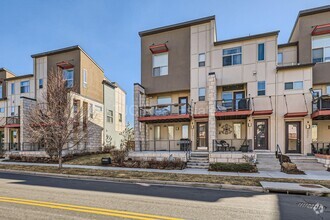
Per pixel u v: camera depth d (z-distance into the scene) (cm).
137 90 1661
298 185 787
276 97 1438
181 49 1692
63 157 1672
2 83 2506
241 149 1379
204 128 1612
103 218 466
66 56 2105
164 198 647
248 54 1517
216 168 1135
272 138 1422
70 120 1343
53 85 1462
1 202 593
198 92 1619
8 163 1568
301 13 1470
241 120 1555
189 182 859
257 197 670
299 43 1476
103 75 2486
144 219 463
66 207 545
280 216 494
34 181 942
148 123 1775
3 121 2408
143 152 1431
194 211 522
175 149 1681
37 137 1460
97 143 2230
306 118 1372
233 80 1538
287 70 1434
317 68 1430
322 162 1166
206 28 1630
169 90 1703
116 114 2745
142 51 1806
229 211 525
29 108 1884
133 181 931
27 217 471
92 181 945
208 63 1608
